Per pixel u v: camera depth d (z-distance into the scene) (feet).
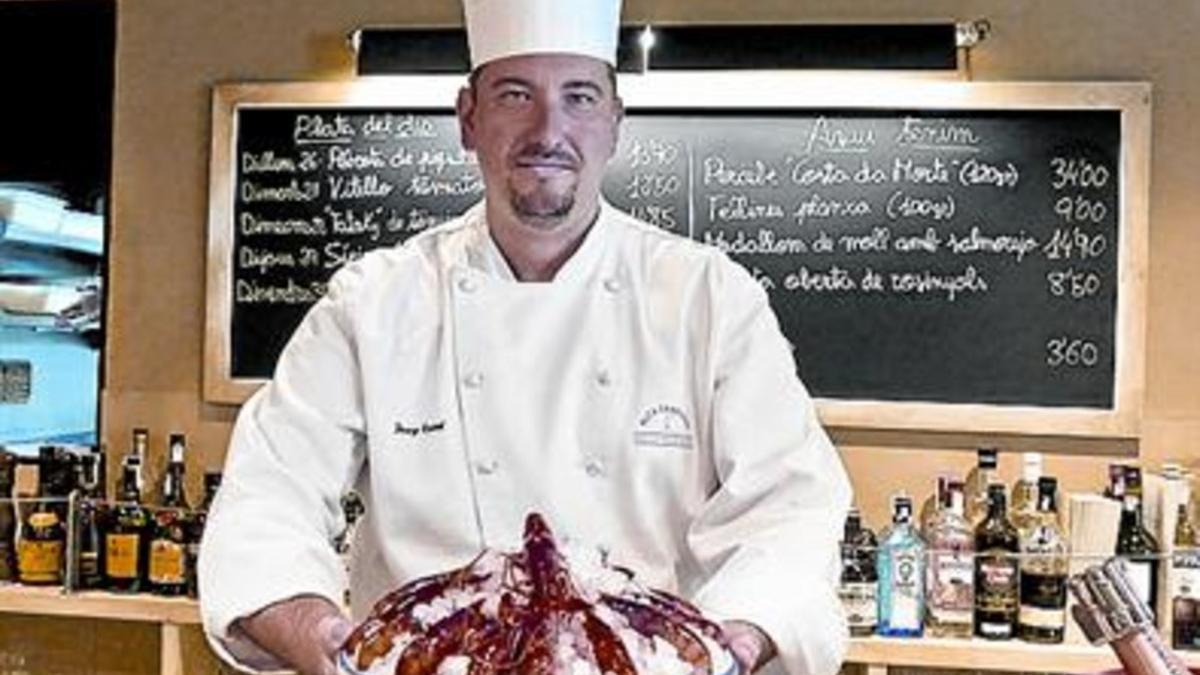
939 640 8.21
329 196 9.63
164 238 9.94
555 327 4.69
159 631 9.87
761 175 9.21
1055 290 8.98
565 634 2.86
